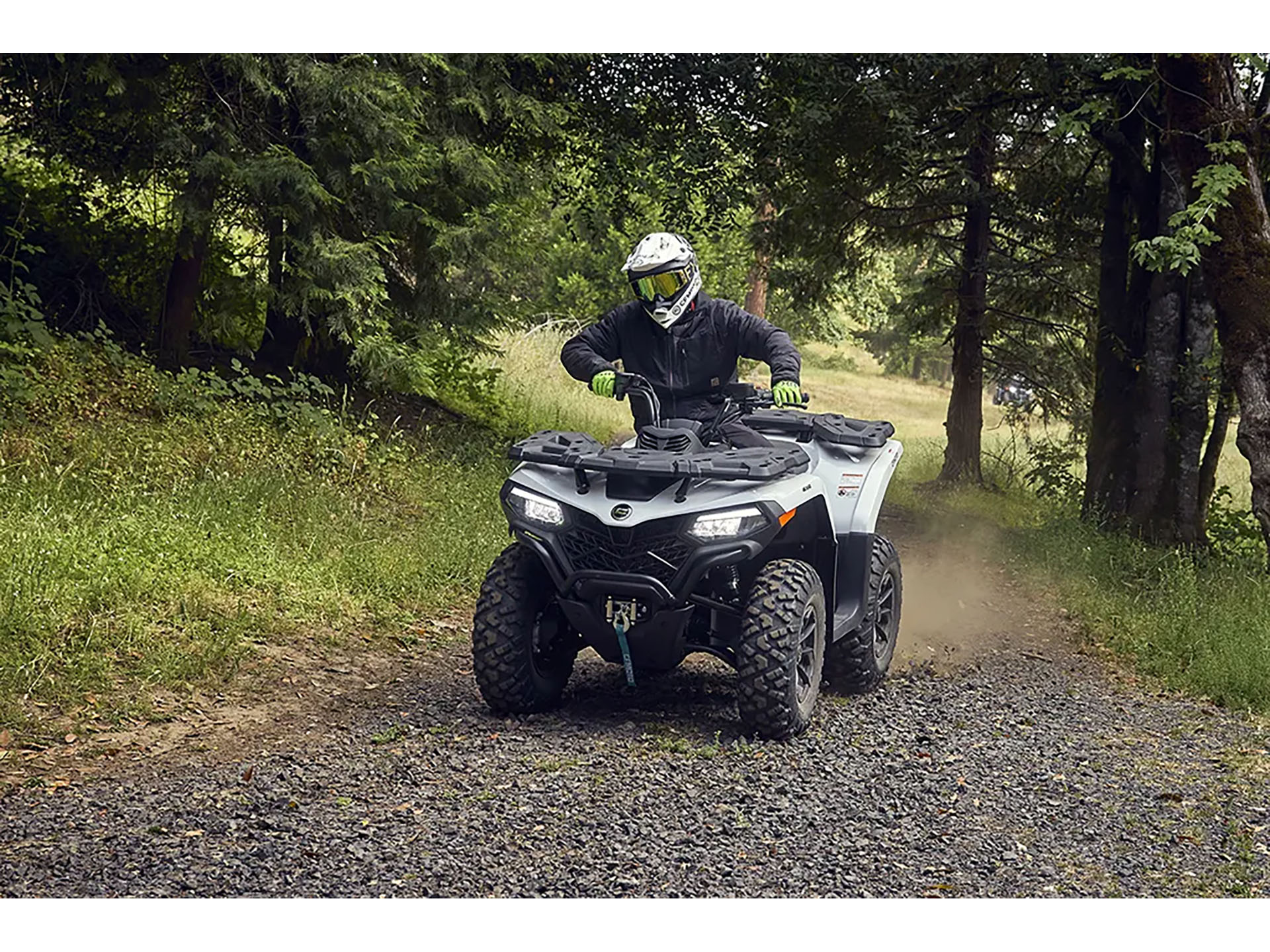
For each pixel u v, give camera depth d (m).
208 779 5.08
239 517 9.01
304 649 7.22
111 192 12.84
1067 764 5.79
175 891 3.92
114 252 13.67
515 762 5.40
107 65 10.84
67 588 6.93
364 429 12.55
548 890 4.04
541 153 15.54
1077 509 16.06
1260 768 5.88
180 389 11.46
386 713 6.21
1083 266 17.53
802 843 4.58
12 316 10.96
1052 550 11.83
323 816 4.68
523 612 6.10
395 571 8.84
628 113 15.77
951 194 17.55
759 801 5.01
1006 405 20.08
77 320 12.84
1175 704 7.18
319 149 12.11
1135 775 5.68
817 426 6.78
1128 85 12.56
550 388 21.94
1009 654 8.30
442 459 13.18
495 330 14.38
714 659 7.52
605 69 15.58
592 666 7.31
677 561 5.81
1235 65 10.55
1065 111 13.61
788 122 15.29
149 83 11.23
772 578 5.94
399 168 12.14
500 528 10.31
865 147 15.46
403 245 13.36
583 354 6.28
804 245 18.62
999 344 19.89
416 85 12.87
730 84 15.86
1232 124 9.82
